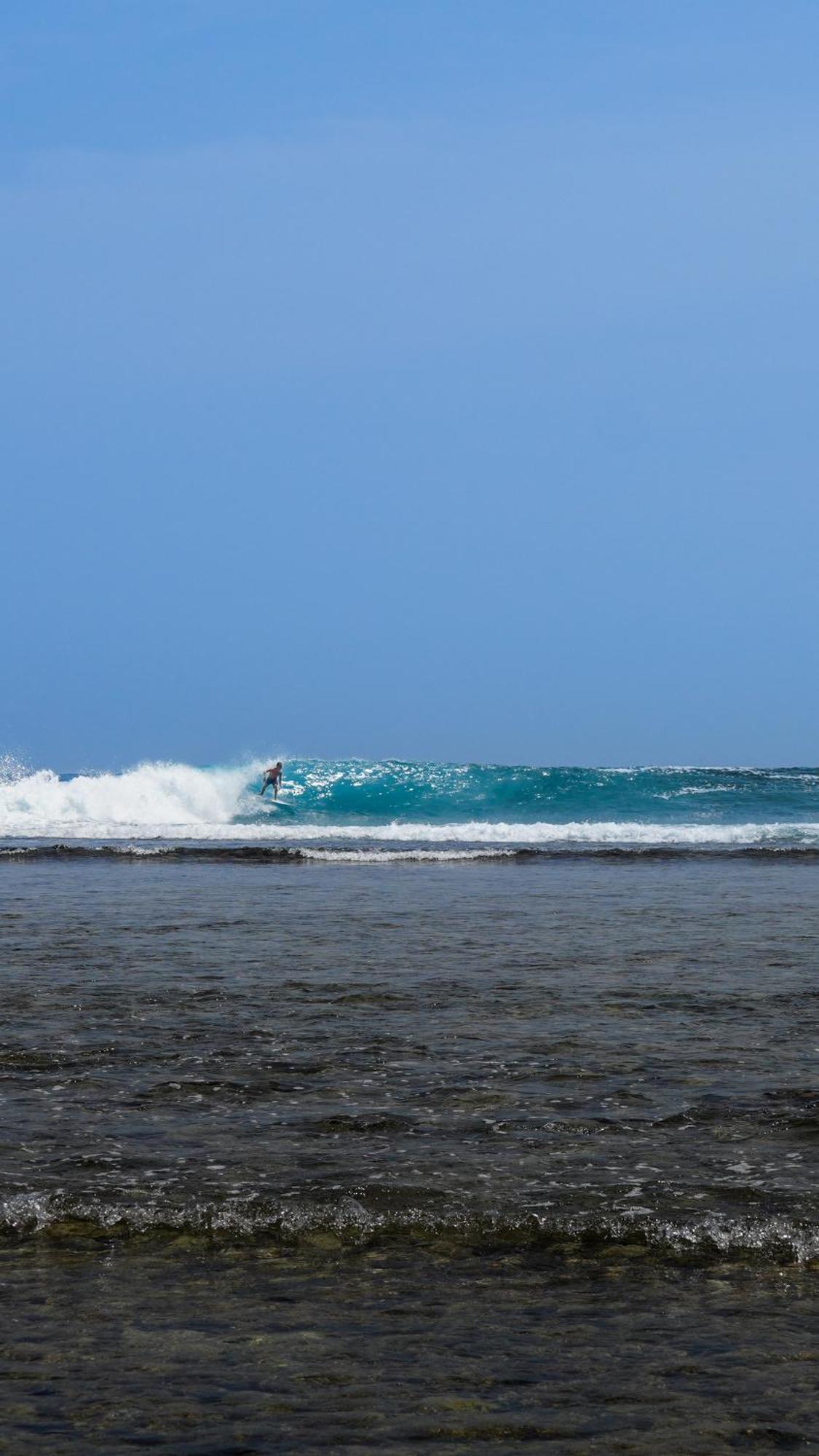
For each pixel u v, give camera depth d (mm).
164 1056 8234
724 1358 4023
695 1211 5305
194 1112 6883
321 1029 9102
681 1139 6371
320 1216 5246
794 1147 6234
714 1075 7742
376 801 47906
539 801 48562
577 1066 8008
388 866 25062
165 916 16281
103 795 42062
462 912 16812
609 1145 6273
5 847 28578
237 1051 8398
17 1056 8195
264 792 47062
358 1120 6711
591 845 30969
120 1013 9688
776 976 11539
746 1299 4508
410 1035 8922
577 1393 3795
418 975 11586
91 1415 3645
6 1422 3602
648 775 50844
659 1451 3449
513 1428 3582
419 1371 3939
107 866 24562
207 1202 5383
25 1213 5277
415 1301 4500
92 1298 4508
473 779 49406
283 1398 3756
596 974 11641
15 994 10453
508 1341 4164
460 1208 5340
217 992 10633
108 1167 5883
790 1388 3818
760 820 44750
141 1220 5223
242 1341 4156
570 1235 5117
